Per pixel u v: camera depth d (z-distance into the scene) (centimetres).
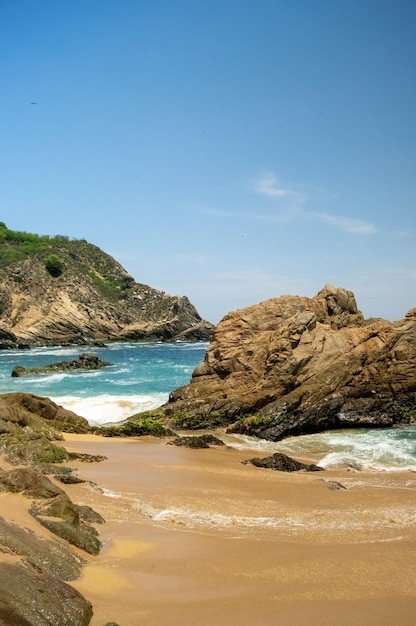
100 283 14500
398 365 3444
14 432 2239
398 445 2711
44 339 11638
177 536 1221
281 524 1385
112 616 812
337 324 4109
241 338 3756
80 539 1078
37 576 827
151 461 2166
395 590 953
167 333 13288
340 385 3344
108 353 9512
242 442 2861
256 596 909
